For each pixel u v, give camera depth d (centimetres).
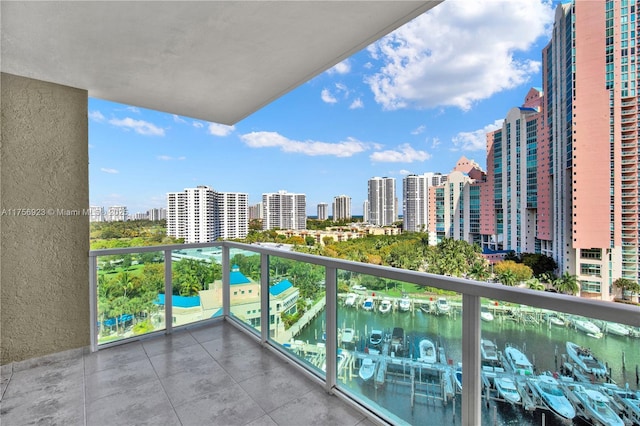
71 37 188
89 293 263
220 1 158
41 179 244
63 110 256
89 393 197
